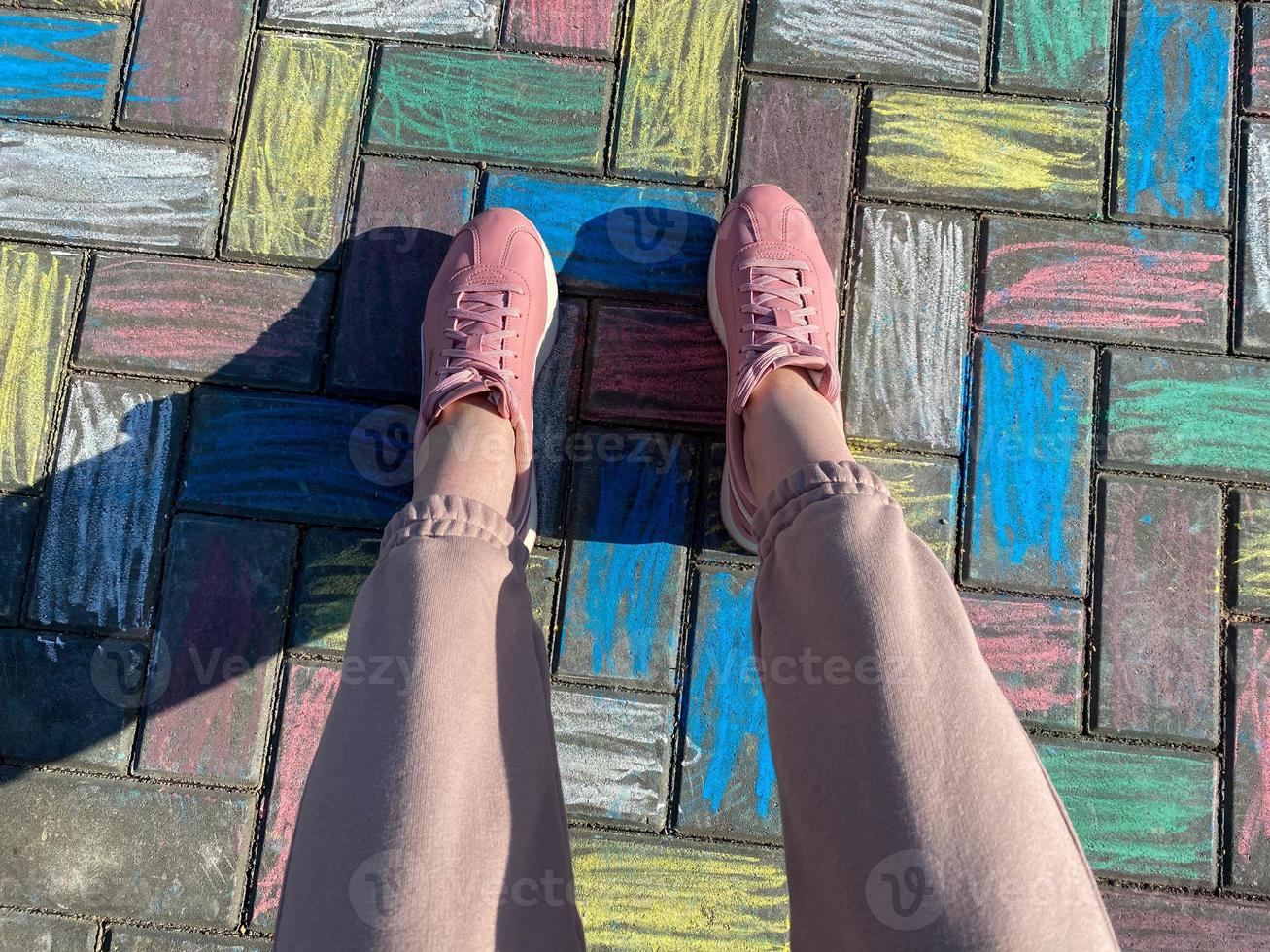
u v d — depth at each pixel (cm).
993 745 74
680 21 150
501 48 150
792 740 81
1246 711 137
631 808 135
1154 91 149
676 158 148
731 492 128
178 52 148
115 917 132
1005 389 143
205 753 135
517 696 87
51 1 149
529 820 80
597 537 140
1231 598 139
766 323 133
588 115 149
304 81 148
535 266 140
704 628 138
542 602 139
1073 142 148
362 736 78
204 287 144
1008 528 140
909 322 145
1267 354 144
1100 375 143
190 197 146
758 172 148
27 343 142
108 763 135
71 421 141
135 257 144
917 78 149
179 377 142
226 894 133
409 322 144
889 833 70
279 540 139
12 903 132
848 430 142
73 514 139
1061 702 137
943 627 81
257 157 146
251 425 142
